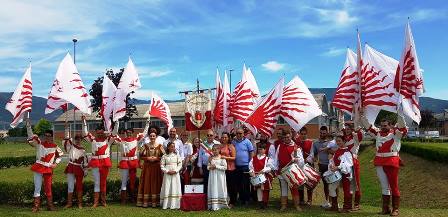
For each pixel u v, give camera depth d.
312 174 11.97
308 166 12.05
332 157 11.74
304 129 12.93
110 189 13.93
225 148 12.67
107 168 12.84
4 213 11.55
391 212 10.84
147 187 12.67
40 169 12.05
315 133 50.06
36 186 12.05
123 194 13.36
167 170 12.37
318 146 12.80
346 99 12.39
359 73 11.49
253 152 12.94
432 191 15.15
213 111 15.88
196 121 14.15
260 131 12.88
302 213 11.27
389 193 10.99
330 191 11.56
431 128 84.38
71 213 11.57
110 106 13.62
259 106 13.02
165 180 12.42
